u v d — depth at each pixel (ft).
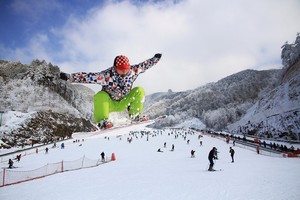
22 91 239.30
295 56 255.50
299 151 79.15
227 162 57.36
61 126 205.16
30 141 166.50
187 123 441.68
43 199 29.04
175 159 70.44
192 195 26.12
